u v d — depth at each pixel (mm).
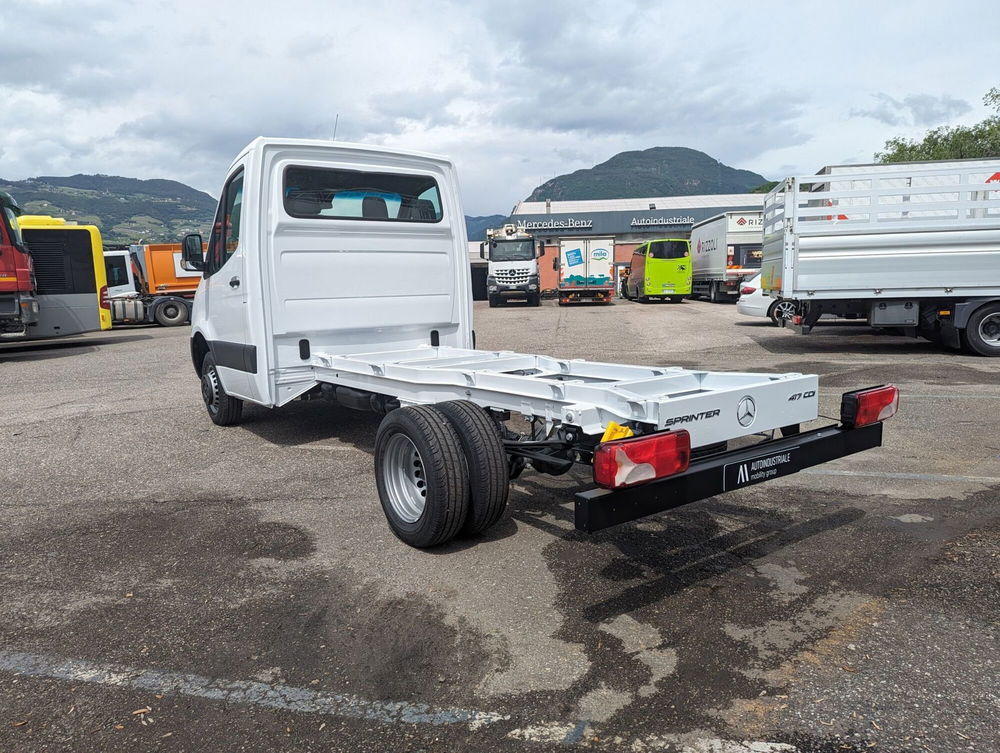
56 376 11516
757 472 3207
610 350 12727
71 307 15719
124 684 2684
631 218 50531
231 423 7121
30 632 3094
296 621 3127
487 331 17375
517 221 50688
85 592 3473
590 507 2695
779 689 2541
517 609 3182
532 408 3658
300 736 2355
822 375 9047
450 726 2387
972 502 4391
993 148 31859
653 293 30312
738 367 10008
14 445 6617
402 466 4055
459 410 3795
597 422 3336
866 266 10703
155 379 10797
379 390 4820
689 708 2449
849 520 4148
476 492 3678
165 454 6121
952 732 2283
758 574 3475
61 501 4910
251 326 5461
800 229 10766
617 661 2748
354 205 5863
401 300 6176
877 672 2627
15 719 2482
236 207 5809
